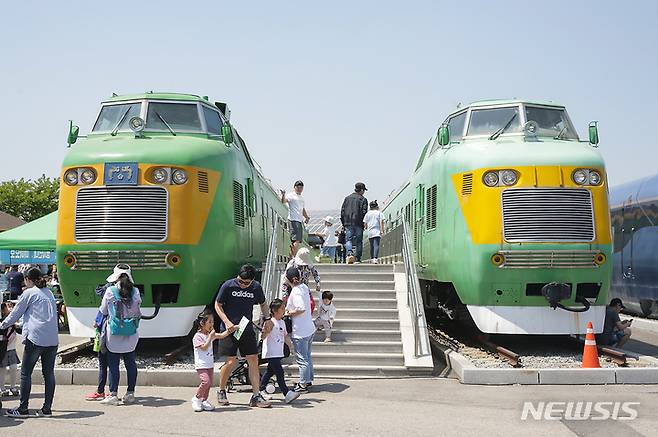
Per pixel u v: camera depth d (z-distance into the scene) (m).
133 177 10.75
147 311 11.03
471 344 13.53
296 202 16.08
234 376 9.37
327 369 10.45
